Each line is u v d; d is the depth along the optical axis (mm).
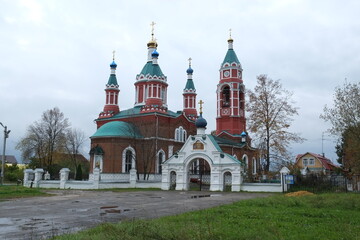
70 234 11164
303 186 37000
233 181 40094
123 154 53719
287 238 11070
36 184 47094
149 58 66188
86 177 73000
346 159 43250
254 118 45781
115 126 54594
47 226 14523
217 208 18625
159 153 57219
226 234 11242
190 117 69625
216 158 41594
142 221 12484
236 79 69250
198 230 11180
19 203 24516
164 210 19984
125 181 45688
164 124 58500
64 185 44719
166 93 64438
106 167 52688
